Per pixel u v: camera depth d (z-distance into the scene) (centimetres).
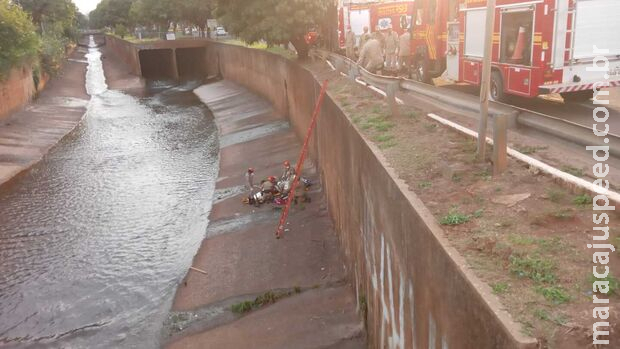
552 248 447
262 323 1003
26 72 3675
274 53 3262
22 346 1095
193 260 1373
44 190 2098
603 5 1113
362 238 866
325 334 911
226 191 1916
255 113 3288
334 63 2011
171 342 1029
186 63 6525
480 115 702
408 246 556
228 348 952
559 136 570
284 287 1133
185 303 1167
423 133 885
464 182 632
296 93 2383
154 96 4938
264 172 2022
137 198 1969
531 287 386
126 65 7044
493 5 656
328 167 1407
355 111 1123
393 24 2534
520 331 331
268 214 1552
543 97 1409
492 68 1323
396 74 1806
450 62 1592
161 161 2500
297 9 2489
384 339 702
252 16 2609
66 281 1357
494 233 482
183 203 1886
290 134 2483
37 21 6309
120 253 1500
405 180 649
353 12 2655
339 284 1081
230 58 4881
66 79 5303
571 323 340
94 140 3020
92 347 1072
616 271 406
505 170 655
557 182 603
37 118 3378
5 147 2638
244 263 1288
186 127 3338
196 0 6844
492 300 367
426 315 496
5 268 1441
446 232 487
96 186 2138
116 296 1269
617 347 321
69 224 1739
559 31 1111
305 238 1341
